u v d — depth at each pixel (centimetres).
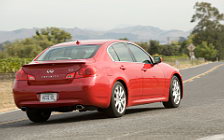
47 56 1348
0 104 2417
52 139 914
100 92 1251
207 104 1606
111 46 1380
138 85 1416
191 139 841
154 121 1146
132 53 1462
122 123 1138
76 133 989
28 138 952
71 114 1593
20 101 1295
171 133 924
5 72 5609
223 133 902
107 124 1135
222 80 3372
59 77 1250
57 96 1244
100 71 1266
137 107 1712
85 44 1369
